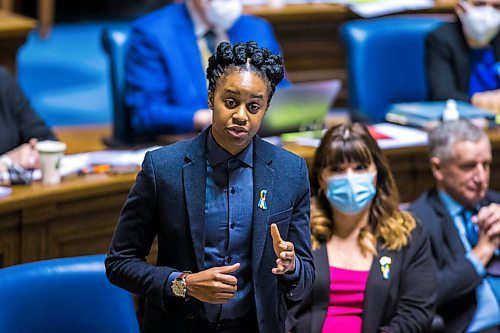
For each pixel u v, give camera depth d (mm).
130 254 5449
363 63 11906
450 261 8461
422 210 8648
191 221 5305
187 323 5414
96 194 8852
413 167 10609
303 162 5492
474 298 8492
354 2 14742
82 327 6328
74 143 11742
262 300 5391
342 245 7613
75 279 6316
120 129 11156
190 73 10867
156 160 5375
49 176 8742
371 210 7641
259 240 5332
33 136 9867
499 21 11812
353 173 7441
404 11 14789
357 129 7535
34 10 23969
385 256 7531
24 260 8539
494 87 12148
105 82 20312
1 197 8273
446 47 12023
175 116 10609
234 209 5355
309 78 14953
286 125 10203
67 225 8758
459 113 11086
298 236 5488
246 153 5375
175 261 5410
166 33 10867
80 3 26359
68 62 21609
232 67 5059
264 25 11398
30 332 6199
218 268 5090
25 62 21406
